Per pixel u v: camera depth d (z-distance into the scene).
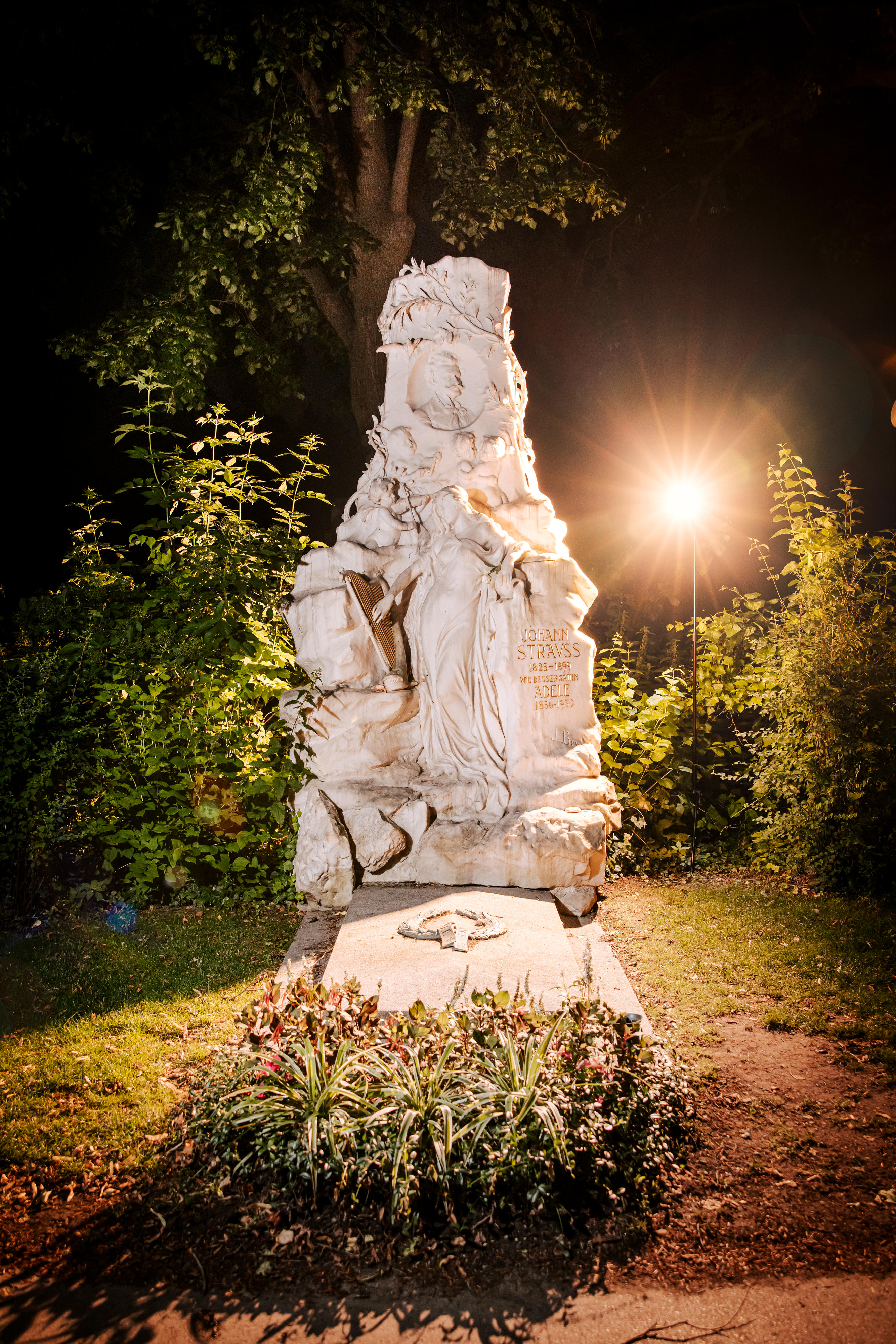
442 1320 3.76
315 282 15.45
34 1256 4.11
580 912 7.54
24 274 15.45
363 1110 4.43
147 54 13.95
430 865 7.46
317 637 7.91
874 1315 3.78
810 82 15.38
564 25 13.65
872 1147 4.77
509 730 7.91
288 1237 4.12
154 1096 5.17
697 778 9.34
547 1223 4.16
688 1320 3.76
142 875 7.89
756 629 9.75
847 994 6.27
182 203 13.50
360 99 14.30
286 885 8.05
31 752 7.58
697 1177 4.54
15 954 6.89
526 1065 4.56
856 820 8.19
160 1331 3.72
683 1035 5.82
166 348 14.03
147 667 8.11
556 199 14.82
